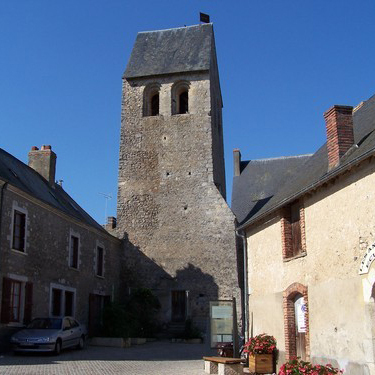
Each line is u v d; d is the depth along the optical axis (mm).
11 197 18766
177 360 17031
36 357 16594
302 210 13125
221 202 29234
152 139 31219
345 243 10953
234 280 27906
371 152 9461
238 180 33281
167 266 28938
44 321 18484
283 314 13805
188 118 31047
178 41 33688
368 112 14273
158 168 30672
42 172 26391
